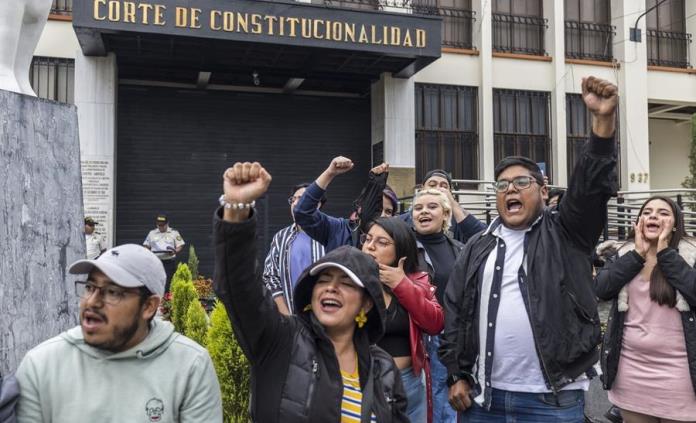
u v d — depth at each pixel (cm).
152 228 1180
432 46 1093
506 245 309
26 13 405
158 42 1012
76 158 417
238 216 196
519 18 1370
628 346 362
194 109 1228
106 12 936
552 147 1348
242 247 197
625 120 1378
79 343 201
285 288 448
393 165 1214
